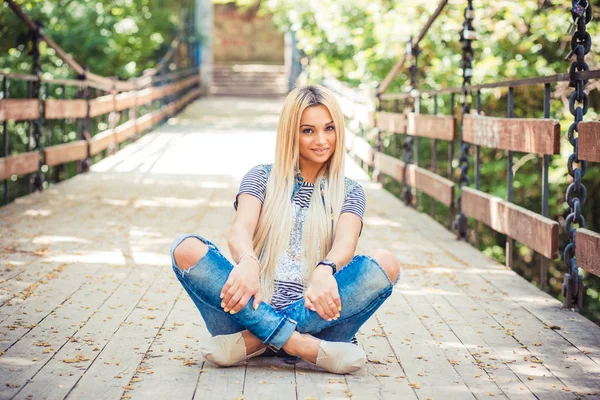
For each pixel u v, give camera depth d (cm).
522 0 1017
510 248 546
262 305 304
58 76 1501
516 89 1129
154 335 366
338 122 321
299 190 326
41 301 421
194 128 1697
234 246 306
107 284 465
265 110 2183
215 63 2923
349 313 308
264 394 293
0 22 1489
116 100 1316
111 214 734
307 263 320
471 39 677
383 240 647
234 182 982
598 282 1166
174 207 788
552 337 376
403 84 1333
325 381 308
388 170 969
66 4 1600
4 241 588
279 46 2941
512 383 311
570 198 432
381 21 1249
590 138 398
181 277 306
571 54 426
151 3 1964
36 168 877
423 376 318
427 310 427
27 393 287
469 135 653
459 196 673
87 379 304
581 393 300
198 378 308
